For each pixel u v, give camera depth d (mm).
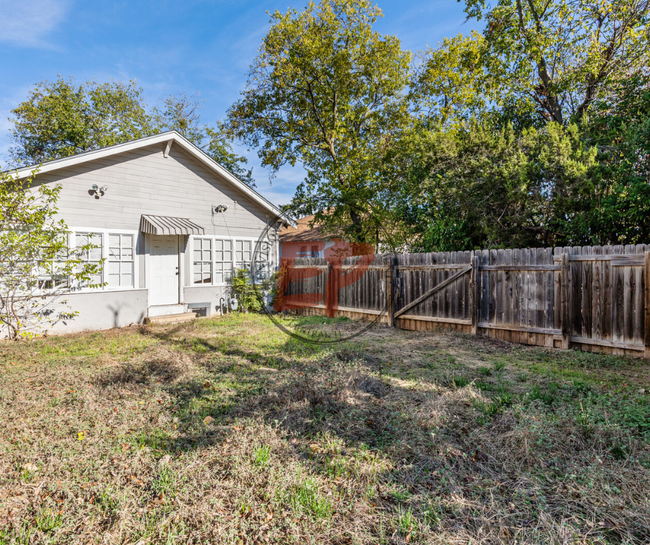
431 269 8133
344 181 14352
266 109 16969
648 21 11492
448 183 9453
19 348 6547
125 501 2301
